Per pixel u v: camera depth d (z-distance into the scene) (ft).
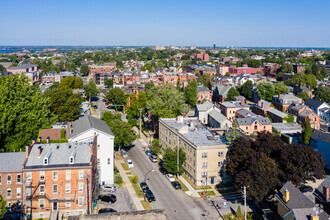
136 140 377.71
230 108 471.21
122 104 525.75
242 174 211.61
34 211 196.24
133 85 624.59
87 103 501.97
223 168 260.01
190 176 268.62
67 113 346.95
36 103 298.56
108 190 237.04
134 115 459.32
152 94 476.54
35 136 267.59
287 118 434.71
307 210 157.89
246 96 635.66
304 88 603.26
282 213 180.86
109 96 526.98
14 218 192.44
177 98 403.95
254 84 639.35
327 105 491.31
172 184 255.09
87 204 200.95
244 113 434.71
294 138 359.66
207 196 236.22
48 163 199.52
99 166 245.45
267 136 247.70
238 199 231.30
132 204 218.79
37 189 196.24
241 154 240.53
